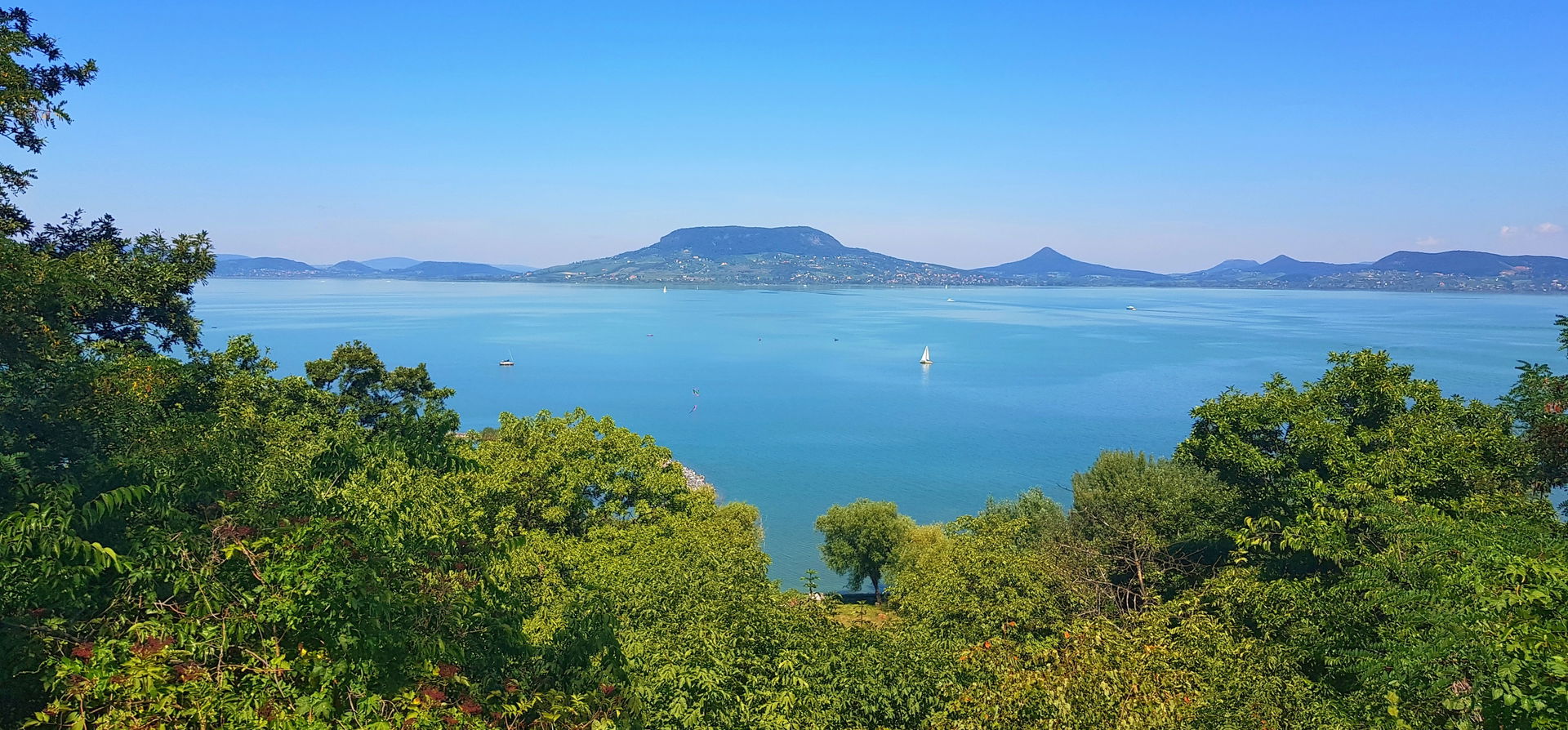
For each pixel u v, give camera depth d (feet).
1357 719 42.65
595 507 101.35
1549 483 70.13
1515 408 75.82
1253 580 58.54
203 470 35.58
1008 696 46.03
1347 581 53.06
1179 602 58.49
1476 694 34.60
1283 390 96.94
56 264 54.29
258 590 28.53
